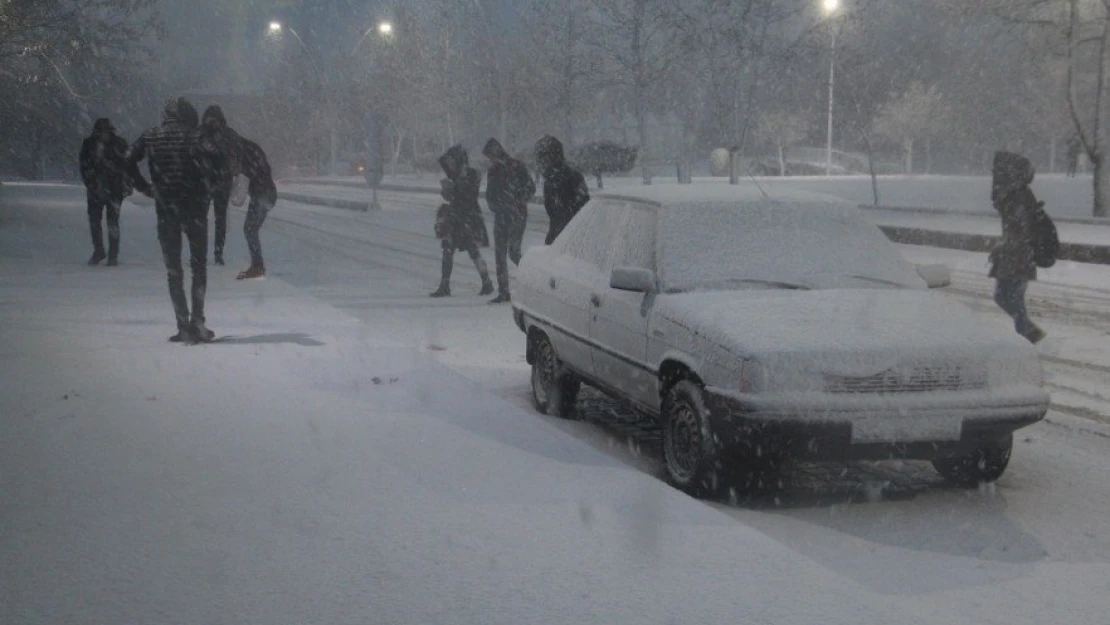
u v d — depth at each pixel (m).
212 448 6.73
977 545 5.46
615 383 7.23
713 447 5.99
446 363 10.15
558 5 39.53
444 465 6.38
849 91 35.22
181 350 10.05
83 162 17.23
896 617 4.25
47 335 10.83
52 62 29.98
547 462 6.45
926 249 22.30
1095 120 29.77
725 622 4.21
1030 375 6.02
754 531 5.26
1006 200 10.22
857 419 5.71
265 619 4.26
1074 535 5.61
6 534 5.22
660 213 7.25
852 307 6.38
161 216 10.25
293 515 5.48
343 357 9.73
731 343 5.90
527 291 8.61
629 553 4.94
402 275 17.17
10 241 21.62
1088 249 19.56
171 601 4.43
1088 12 31.75
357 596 4.47
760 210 7.34
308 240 23.66
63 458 6.51
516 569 4.75
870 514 5.98
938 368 5.84
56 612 4.32
